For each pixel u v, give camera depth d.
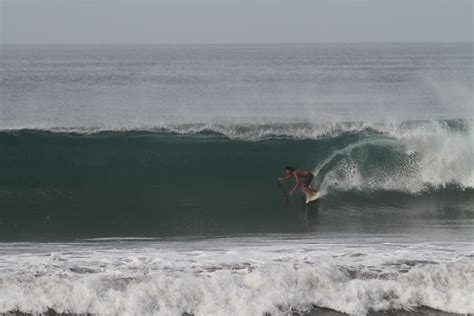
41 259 35.91
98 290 31.22
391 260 36.16
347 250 38.53
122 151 65.00
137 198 55.88
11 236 43.38
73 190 57.12
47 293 30.72
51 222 47.78
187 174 62.25
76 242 41.66
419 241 41.84
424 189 58.66
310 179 54.62
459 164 60.56
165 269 34.22
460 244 40.62
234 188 59.19
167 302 30.56
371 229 46.44
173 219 49.28
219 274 32.84
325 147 64.06
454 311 30.92
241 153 64.81
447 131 62.94
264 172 62.59
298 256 36.88
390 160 61.06
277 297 31.00
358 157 61.38
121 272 33.62
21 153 63.38
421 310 31.00
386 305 31.17
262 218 49.94
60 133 66.44
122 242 41.72
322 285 32.31
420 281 32.94
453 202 55.62
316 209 52.94
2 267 34.28
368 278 33.59
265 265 35.09
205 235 44.19
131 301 30.34
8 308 29.84
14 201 53.59
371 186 59.00
